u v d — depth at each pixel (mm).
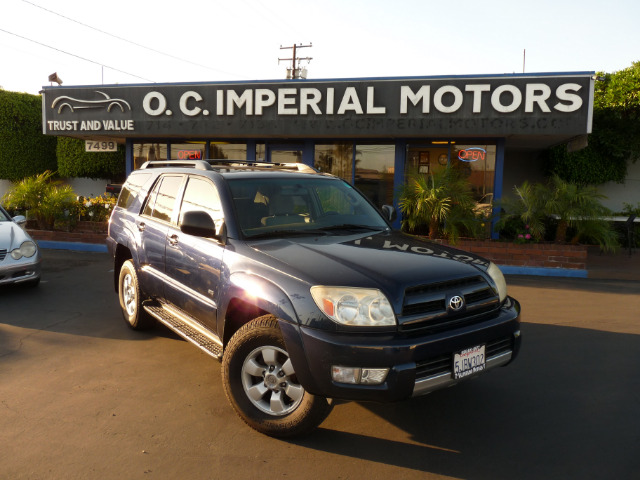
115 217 5973
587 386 4219
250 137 12648
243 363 3395
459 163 11672
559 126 9922
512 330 3383
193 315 4184
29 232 11922
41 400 3854
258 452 3166
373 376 2861
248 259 3482
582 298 7363
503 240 9938
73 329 5621
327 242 3684
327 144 12547
